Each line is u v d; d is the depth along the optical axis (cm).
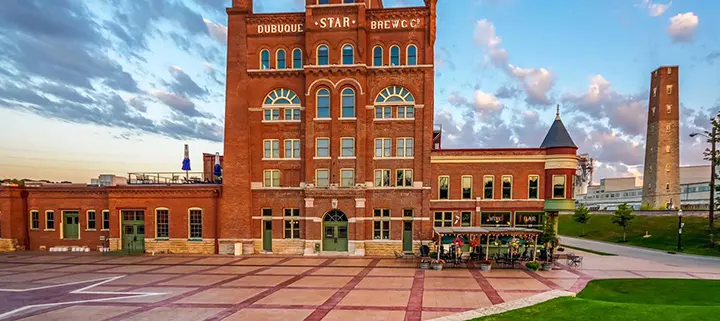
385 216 3578
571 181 3331
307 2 3628
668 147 8175
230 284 2311
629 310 1602
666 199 8106
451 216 3534
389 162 3594
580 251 4044
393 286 2227
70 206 3928
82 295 2062
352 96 3616
